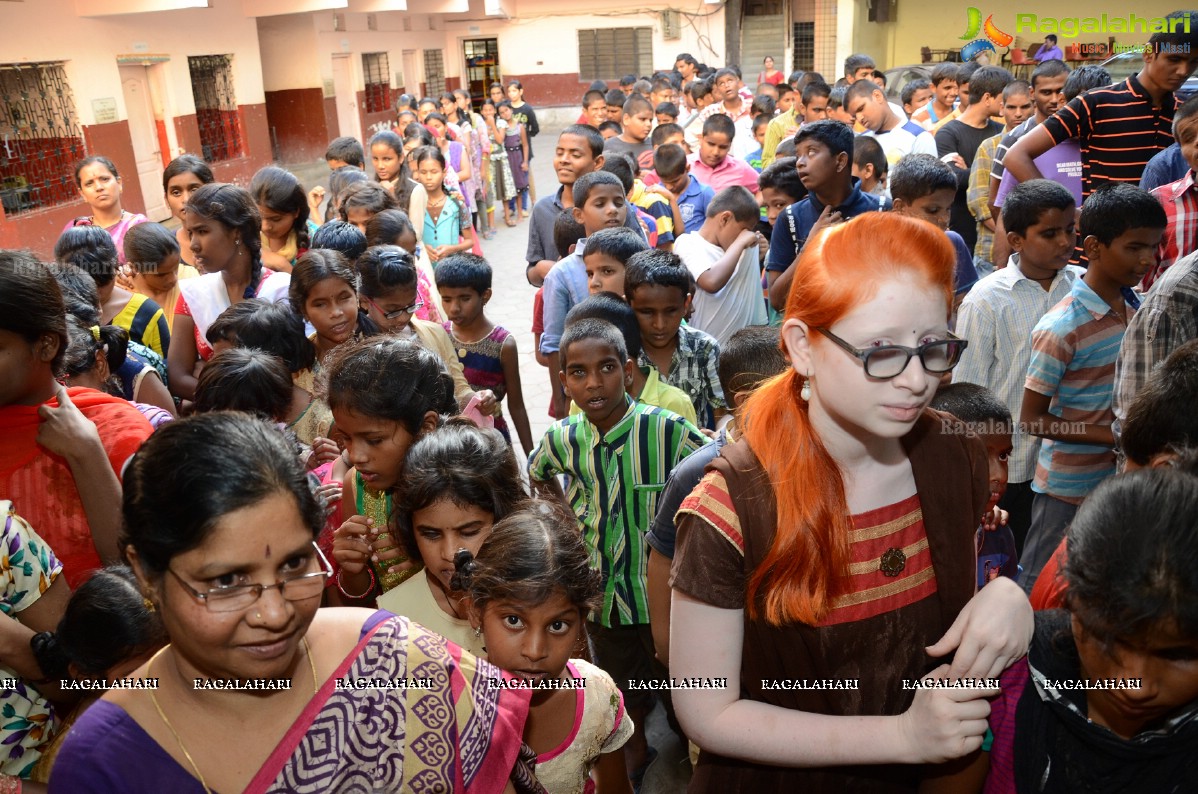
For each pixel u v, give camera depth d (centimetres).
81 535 191
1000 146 486
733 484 124
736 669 129
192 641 94
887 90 1404
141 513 93
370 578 218
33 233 959
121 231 484
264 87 1706
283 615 95
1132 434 160
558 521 164
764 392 130
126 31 1148
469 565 161
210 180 449
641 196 535
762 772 145
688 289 301
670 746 285
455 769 109
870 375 112
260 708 100
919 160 362
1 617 157
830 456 124
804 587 123
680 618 128
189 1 1062
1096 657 105
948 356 115
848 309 111
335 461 244
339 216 488
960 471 132
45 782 165
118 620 156
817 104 825
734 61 2252
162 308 368
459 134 1098
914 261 111
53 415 184
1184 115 307
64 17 1034
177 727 98
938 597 133
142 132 1227
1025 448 311
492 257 1062
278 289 356
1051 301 308
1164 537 96
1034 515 299
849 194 382
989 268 507
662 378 310
